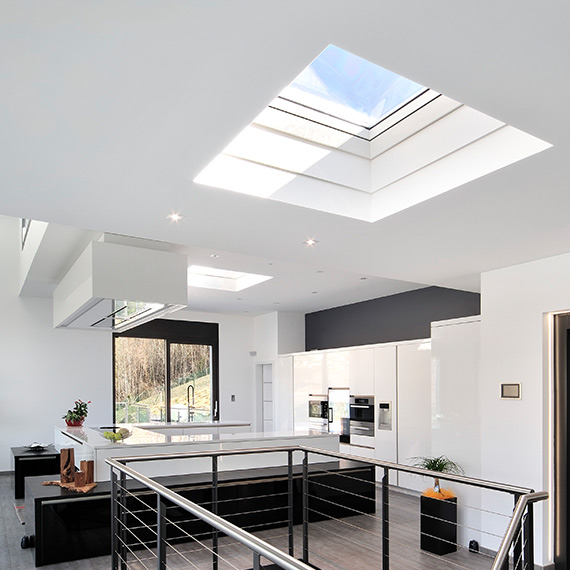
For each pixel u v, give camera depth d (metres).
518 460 4.53
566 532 4.26
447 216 3.39
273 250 4.24
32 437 8.28
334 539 4.86
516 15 1.61
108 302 4.80
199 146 2.42
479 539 4.77
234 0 1.54
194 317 10.14
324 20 1.65
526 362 4.55
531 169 2.67
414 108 3.16
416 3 1.57
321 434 5.90
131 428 6.58
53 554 4.16
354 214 3.45
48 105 2.07
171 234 3.77
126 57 1.80
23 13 1.58
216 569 3.62
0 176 2.71
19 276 8.45
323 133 3.32
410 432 6.93
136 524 4.50
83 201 3.08
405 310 8.06
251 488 5.02
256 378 10.56
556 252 4.28
